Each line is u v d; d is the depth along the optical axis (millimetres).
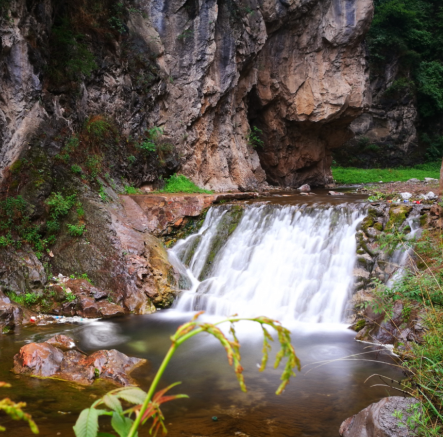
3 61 10008
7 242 9414
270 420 4926
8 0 9891
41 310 9016
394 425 4109
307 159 20578
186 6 14312
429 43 32625
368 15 18297
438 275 6465
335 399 5453
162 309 9680
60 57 11383
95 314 8969
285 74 18844
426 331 5773
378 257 9164
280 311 9133
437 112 33656
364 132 30797
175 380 6020
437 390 4324
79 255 10078
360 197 13789
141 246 10484
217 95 14844
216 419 4922
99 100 12281
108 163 11992
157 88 13688
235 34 15344
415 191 14320
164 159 13555
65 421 4680
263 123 19500
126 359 6410
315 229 10445
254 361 6723
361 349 7133
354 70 18938
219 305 9391
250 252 10641
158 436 4484
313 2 18219
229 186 15102
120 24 12883
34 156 10352
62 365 6086
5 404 1379
